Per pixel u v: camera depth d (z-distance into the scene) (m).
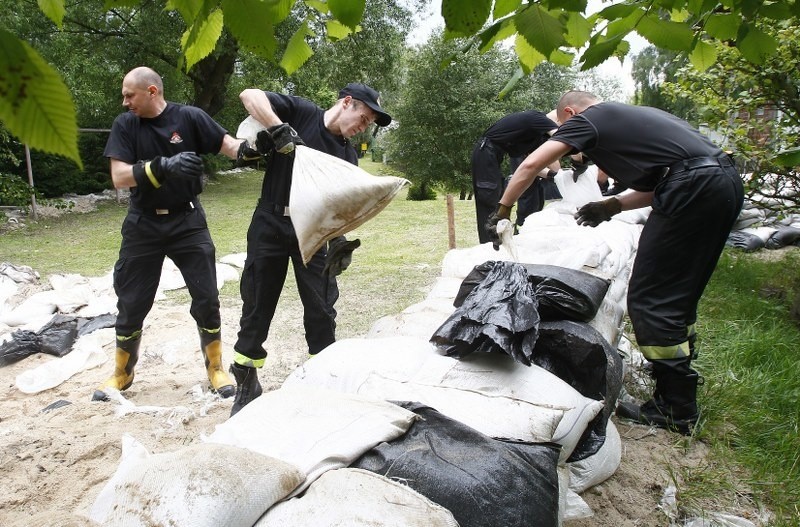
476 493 1.68
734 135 5.62
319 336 3.48
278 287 3.32
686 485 2.83
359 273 7.22
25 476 2.57
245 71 18.28
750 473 2.95
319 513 1.50
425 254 8.28
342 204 2.61
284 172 3.15
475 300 2.63
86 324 5.41
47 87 0.58
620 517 2.57
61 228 11.06
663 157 3.04
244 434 1.92
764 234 8.55
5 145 12.10
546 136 5.48
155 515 1.47
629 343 4.23
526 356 2.45
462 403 2.23
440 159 23.00
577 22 1.81
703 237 3.05
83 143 15.72
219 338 4.00
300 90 18.48
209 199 15.40
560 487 2.26
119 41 15.80
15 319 5.61
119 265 3.70
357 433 1.85
